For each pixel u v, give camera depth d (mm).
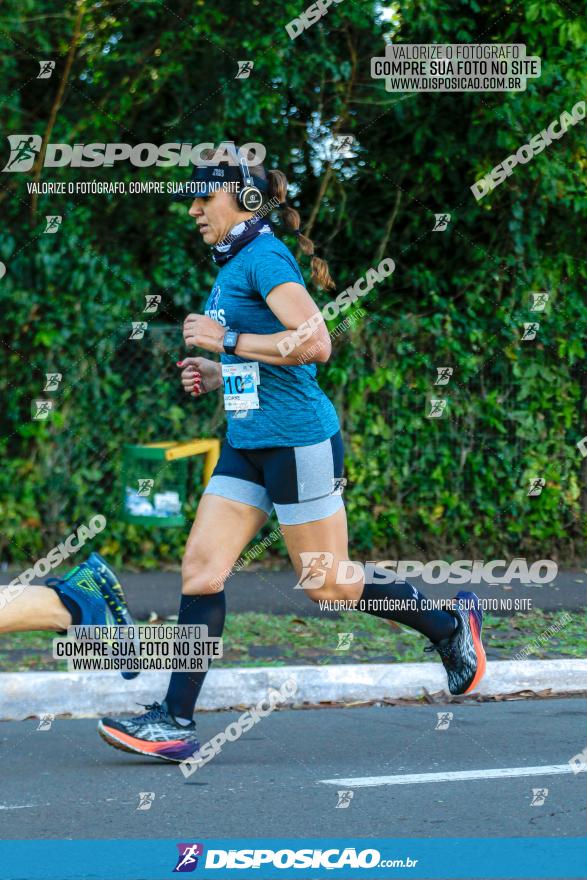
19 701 9688
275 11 15578
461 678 8531
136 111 16141
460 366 15836
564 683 10594
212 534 7824
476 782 7641
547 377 16000
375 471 15750
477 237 16281
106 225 15625
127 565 15469
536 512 16094
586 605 13547
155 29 15719
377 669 10289
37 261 15133
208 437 15422
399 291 16312
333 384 15609
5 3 15297
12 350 15188
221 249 7699
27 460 15273
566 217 16172
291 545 7789
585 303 16188
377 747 8617
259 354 7438
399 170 16312
